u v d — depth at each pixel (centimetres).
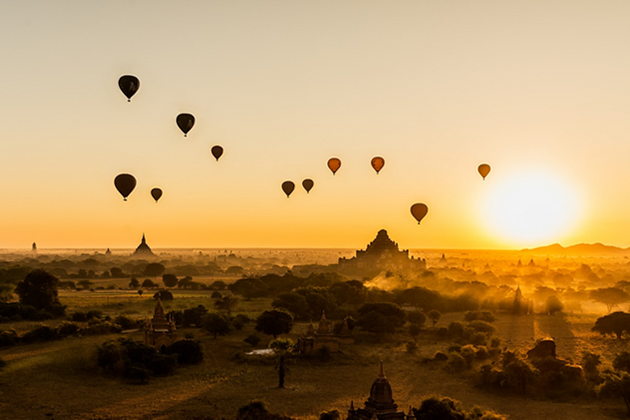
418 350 11162
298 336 12088
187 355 9656
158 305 10775
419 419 6519
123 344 9425
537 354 9762
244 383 8544
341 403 7581
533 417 7169
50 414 6944
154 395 7838
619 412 7369
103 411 7100
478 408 7150
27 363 9244
